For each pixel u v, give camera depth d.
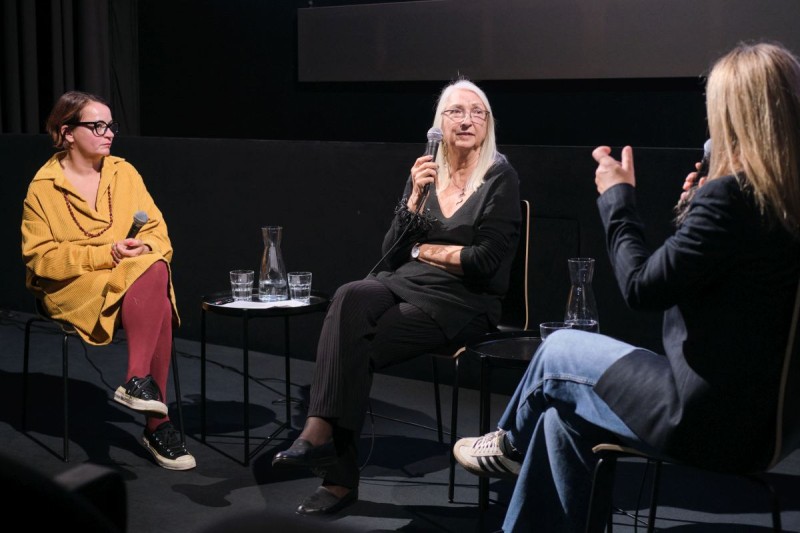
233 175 4.20
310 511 2.52
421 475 2.89
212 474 2.89
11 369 4.03
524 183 3.48
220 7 7.16
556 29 5.95
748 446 1.72
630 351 1.87
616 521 2.55
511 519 2.08
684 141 5.83
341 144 3.90
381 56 6.56
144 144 4.40
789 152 1.65
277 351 4.25
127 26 7.02
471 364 3.76
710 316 1.71
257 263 4.21
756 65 1.69
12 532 0.59
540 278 3.49
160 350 3.00
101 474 1.09
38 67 6.38
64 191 3.16
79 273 3.02
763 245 1.66
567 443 1.99
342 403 2.48
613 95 6.00
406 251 2.88
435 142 2.79
